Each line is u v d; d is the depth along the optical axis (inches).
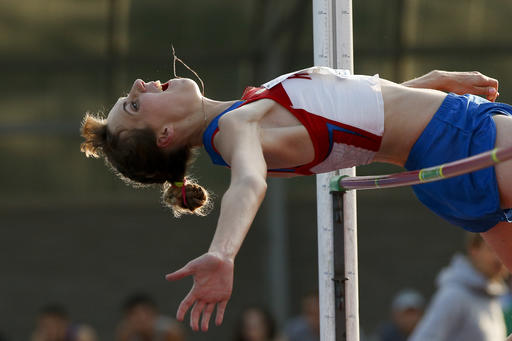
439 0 1387.8
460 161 266.5
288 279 1502.2
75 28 1414.9
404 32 1419.8
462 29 1417.3
